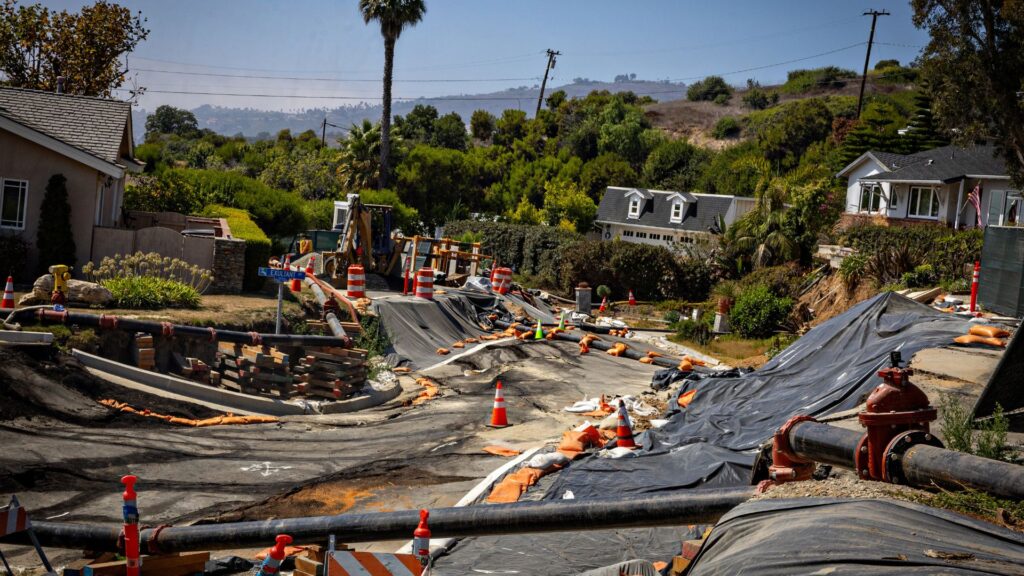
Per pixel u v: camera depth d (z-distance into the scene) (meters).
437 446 14.60
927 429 6.40
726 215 63.03
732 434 13.70
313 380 18.17
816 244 43.66
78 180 22.73
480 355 24.36
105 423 13.21
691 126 120.81
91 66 42.06
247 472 12.09
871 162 50.47
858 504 5.35
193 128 126.31
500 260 54.00
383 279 31.77
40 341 13.95
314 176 63.25
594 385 21.52
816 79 140.75
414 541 6.81
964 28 30.86
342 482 12.05
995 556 4.48
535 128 99.81
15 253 21.64
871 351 15.27
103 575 7.64
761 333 33.19
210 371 17.06
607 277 45.50
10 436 11.70
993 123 32.41
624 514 6.84
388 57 61.72
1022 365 9.38
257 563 8.88
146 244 23.31
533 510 7.10
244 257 24.36
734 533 5.48
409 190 67.44
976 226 41.53
